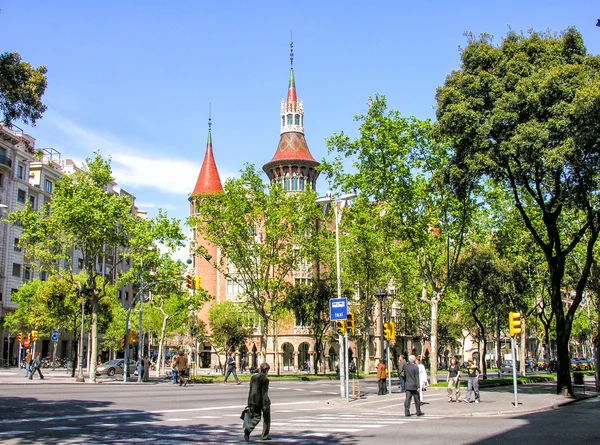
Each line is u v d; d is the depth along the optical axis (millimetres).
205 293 55406
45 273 78000
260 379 14203
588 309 65625
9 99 18531
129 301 102375
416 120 37344
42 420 17781
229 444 13375
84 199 42906
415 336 93312
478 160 28641
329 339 71812
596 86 24828
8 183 70750
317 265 58562
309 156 88750
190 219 52188
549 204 30656
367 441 13828
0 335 68688
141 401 25953
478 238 46062
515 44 29891
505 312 52438
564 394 28891
